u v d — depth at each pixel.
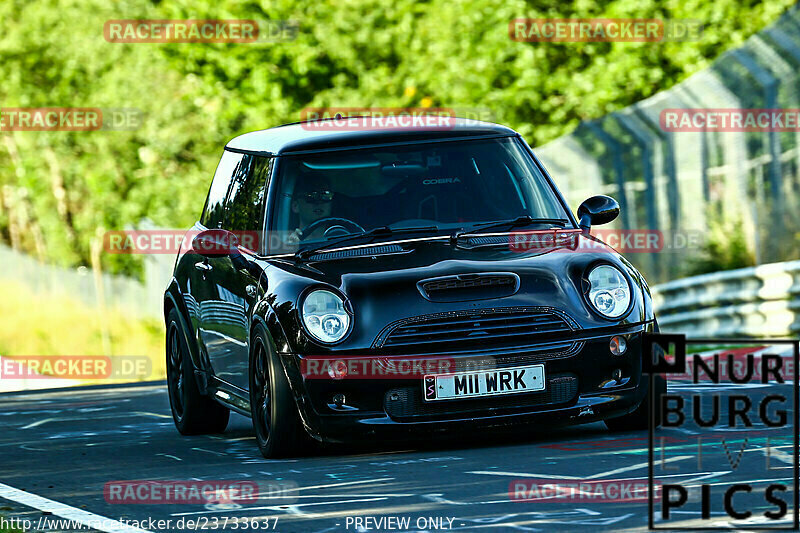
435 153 26.66
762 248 57.75
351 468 22.55
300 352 23.44
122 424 32.50
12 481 23.84
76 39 110.00
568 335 23.59
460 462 22.44
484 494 19.45
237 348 26.19
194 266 29.25
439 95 74.88
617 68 72.00
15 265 141.88
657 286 59.72
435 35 75.06
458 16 74.44
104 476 23.77
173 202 102.31
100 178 104.50
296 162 26.50
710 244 59.44
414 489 20.19
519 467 21.53
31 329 112.69
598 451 22.62
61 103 112.12
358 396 23.31
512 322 23.50
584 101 72.31
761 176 57.19
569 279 24.02
